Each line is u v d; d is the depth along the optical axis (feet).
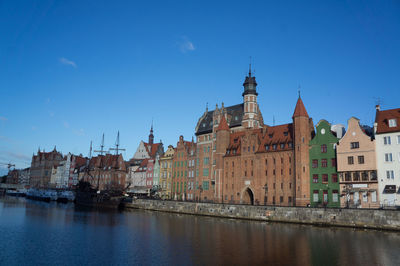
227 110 389.39
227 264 115.44
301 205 253.03
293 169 269.64
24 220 228.02
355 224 200.44
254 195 297.53
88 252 132.26
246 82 360.69
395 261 119.44
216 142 346.13
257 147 305.12
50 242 151.02
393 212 187.21
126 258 123.34
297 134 266.77
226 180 329.52
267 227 208.03
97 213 305.32
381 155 223.10
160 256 126.52
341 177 239.50
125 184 525.75
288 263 116.98
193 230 193.57
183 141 422.00
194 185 381.60
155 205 352.08
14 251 131.44
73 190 570.05
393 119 223.51
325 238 164.76
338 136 262.06
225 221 245.65
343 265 114.62
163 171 446.19
